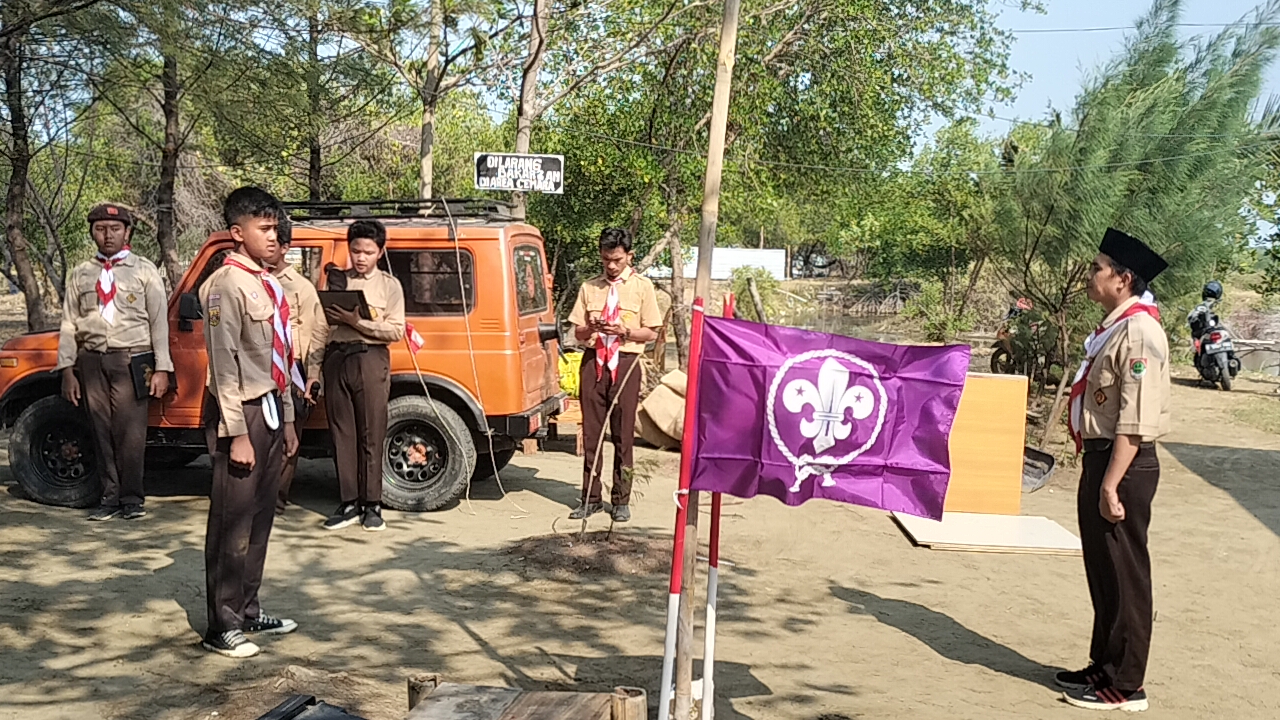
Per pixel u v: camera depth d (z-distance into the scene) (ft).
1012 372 46.68
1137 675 15.61
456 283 25.85
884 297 129.80
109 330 24.11
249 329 16.20
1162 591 22.11
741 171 52.70
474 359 25.80
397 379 25.88
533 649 17.06
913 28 52.49
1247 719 15.58
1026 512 28.63
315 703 10.46
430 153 36.78
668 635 11.95
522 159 29.58
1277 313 81.56
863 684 16.20
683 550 12.14
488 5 32.81
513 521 25.54
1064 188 37.63
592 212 56.49
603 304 24.88
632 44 40.22
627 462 25.18
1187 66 41.24
